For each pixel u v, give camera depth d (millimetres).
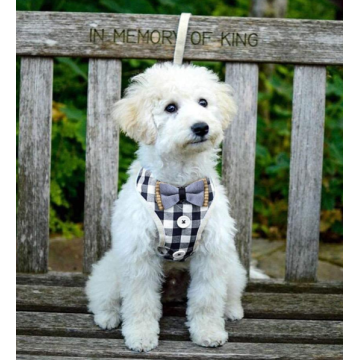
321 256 3482
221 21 2525
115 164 2621
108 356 2062
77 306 2412
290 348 2119
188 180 2166
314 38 2527
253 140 2609
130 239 2111
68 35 2541
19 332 2223
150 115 2100
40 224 2678
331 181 3611
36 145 2627
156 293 2232
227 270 2215
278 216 3938
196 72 2178
